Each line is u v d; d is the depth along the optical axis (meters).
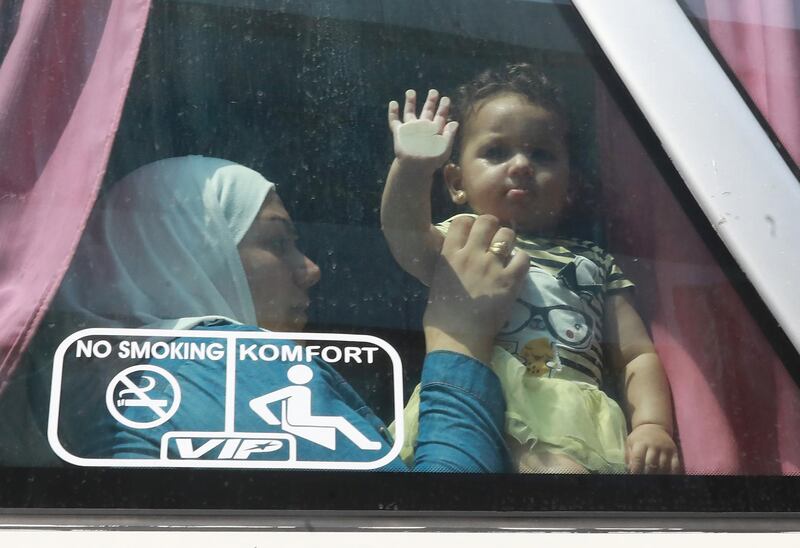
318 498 1.73
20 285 1.87
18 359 1.79
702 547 1.77
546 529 1.76
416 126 2.05
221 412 1.77
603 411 1.92
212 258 1.91
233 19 2.09
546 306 1.97
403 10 2.13
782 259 2.04
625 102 2.13
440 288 1.94
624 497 1.82
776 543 1.78
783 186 2.10
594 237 2.05
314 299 1.89
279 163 2.00
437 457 1.79
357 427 1.79
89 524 1.67
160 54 2.06
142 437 1.74
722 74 2.18
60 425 1.75
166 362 1.81
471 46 2.13
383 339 1.88
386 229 1.97
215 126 2.02
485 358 1.91
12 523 1.66
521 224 2.03
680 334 2.00
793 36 2.24
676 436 1.92
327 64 2.08
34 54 2.04
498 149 2.06
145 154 1.98
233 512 1.70
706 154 2.10
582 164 2.09
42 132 1.99
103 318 1.84
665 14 2.21
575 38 2.16
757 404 1.96
